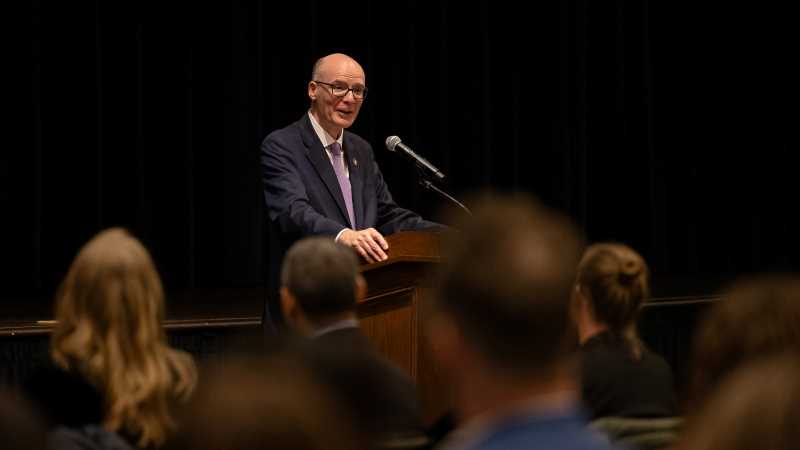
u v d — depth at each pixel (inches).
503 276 82.4
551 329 82.6
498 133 568.1
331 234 240.5
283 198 261.0
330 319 156.6
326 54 526.3
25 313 387.5
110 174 486.3
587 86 581.3
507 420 80.5
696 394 120.5
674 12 588.7
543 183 575.5
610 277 169.3
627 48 585.3
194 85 500.1
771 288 118.0
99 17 481.1
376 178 285.6
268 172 267.9
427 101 552.1
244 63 506.3
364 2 532.7
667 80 589.6
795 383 71.7
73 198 478.9
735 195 595.8
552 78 574.2
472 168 560.7
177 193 497.0
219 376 66.1
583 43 575.8
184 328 331.3
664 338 387.9
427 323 210.2
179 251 497.4
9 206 469.4
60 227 477.7
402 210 284.4
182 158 497.4
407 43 544.4
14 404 72.4
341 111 273.1
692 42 591.2
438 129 552.7
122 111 486.9
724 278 534.6
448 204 548.4
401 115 545.0
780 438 70.1
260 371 64.2
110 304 143.6
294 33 517.7
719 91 593.3
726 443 71.9
